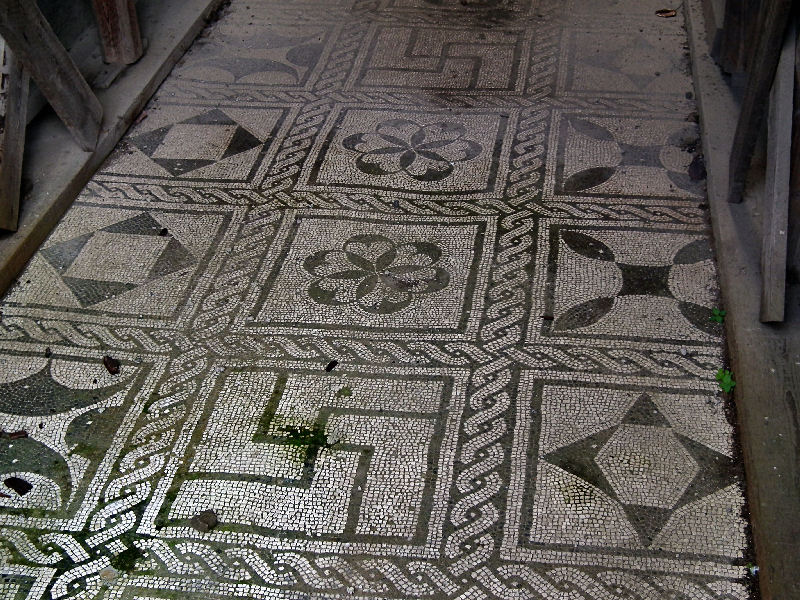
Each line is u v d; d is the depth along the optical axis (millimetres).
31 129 3955
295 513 2480
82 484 2596
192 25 4824
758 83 2947
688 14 4648
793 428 2486
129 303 3203
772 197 2854
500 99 4250
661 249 3301
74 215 3621
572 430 2650
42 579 2359
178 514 2496
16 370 2959
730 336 2852
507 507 2455
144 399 2840
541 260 3287
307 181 3773
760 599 2197
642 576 2273
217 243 3461
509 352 2924
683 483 2482
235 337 3045
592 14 4887
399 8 5082
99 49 4504
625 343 2926
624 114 4074
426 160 3857
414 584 2297
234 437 2697
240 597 2293
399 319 3080
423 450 2623
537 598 2244
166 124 4176
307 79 4492
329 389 2830
